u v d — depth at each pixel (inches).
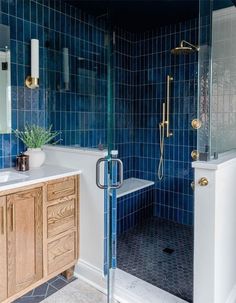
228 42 72.8
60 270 80.0
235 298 71.5
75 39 90.8
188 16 113.5
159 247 103.1
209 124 62.2
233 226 70.7
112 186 68.1
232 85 75.7
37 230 72.9
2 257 65.2
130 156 137.0
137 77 135.6
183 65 120.0
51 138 94.4
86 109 85.1
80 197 84.4
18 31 88.9
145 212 130.7
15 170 83.4
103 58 82.1
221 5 68.6
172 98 124.5
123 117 130.7
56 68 95.8
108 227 71.5
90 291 77.9
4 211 64.9
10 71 87.7
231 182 67.6
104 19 84.6
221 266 63.7
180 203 126.6
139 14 111.2
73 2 90.3
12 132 89.0
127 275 83.4
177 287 77.4
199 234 60.9
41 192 73.3
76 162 85.0
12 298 68.0
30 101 93.7
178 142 124.6
